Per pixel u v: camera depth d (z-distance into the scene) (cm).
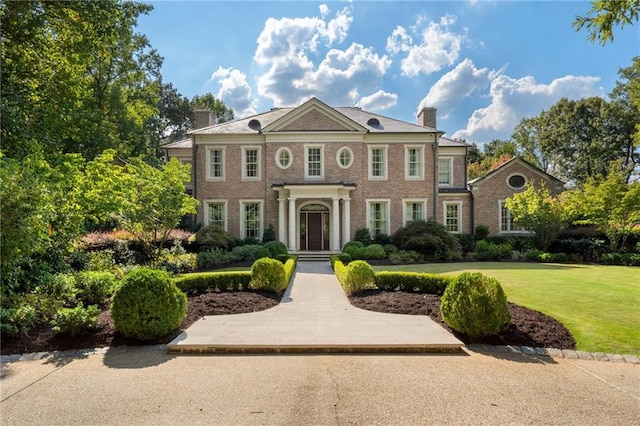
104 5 1205
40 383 458
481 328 600
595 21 505
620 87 3531
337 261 1398
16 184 609
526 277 1218
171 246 1652
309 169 2077
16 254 629
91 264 1061
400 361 535
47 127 1252
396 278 973
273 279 982
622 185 1803
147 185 1256
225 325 686
